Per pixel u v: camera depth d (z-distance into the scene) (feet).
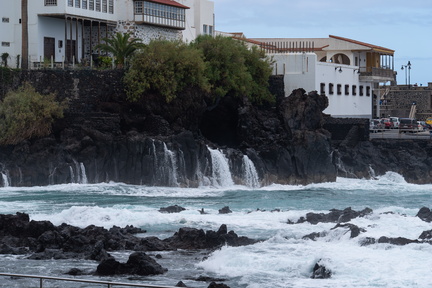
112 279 118.11
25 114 246.88
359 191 242.37
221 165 250.98
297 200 215.51
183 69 264.31
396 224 152.46
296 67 306.96
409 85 518.78
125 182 246.47
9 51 285.43
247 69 289.74
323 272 118.62
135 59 261.44
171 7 313.73
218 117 281.33
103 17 294.25
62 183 243.81
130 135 249.96
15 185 241.96
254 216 173.37
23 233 149.79
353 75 341.00
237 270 123.03
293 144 262.88
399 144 288.30
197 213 180.04
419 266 119.75
